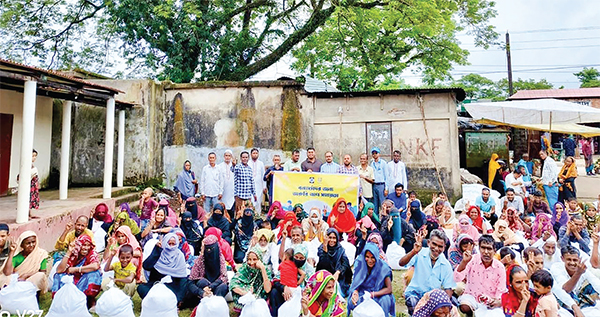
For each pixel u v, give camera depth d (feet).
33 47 49.57
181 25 44.29
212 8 46.09
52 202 26.99
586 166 52.44
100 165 37.42
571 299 12.91
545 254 16.12
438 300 10.50
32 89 21.53
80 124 37.76
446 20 51.62
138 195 34.17
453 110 33.50
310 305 12.84
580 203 30.48
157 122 37.60
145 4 43.01
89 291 14.11
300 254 14.10
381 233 21.24
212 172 28.25
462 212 24.12
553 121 43.42
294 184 26.73
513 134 59.21
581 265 12.94
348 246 19.75
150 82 36.99
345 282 15.52
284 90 35.83
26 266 14.83
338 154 35.24
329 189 26.37
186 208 23.65
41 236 20.97
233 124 36.50
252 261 14.15
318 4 50.90
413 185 33.86
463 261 15.15
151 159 36.94
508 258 14.34
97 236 20.06
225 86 36.58
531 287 13.23
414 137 34.09
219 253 15.16
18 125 32.17
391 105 34.63
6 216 21.89
